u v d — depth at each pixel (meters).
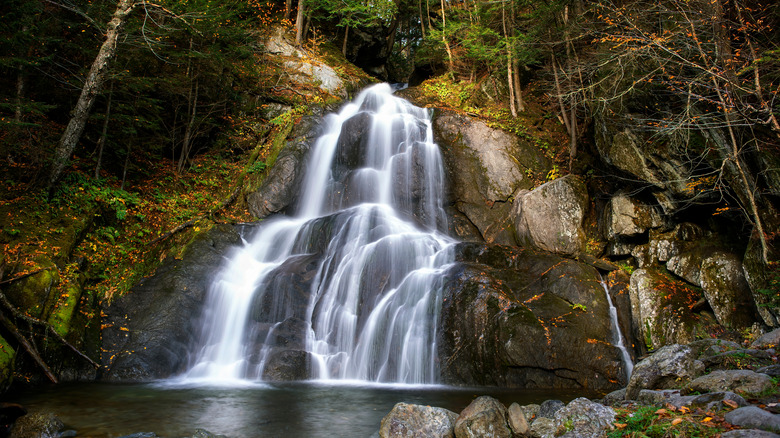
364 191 14.29
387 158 14.83
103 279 10.04
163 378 8.93
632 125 10.68
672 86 8.87
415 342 9.46
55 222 9.91
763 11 8.22
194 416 6.23
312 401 7.20
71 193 10.75
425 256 11.10
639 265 10.83
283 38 19.70
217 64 15.88
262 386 8.35
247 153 16.12
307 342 9.90
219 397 7.38
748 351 5.80
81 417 6.06
